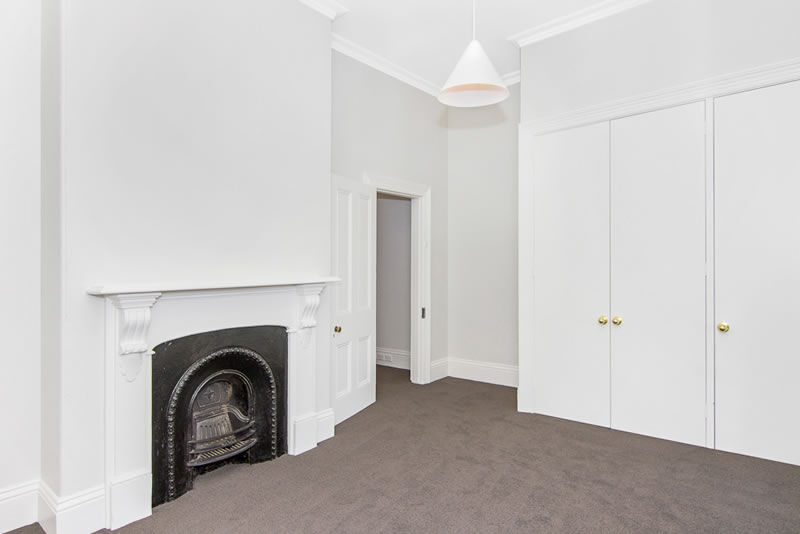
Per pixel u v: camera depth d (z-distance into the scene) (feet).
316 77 10.41
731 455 9.50
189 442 8.15
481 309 15.96
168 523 7.12
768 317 9.18
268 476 8.68
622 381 11.02
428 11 11.03
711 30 9.73
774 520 7.15
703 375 9.92
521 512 7.41
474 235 16.10
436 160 16.10
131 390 7.23
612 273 11.14
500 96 8.20
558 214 12.00
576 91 11.60
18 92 7.01
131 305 6.89
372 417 12.14
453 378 16.38
